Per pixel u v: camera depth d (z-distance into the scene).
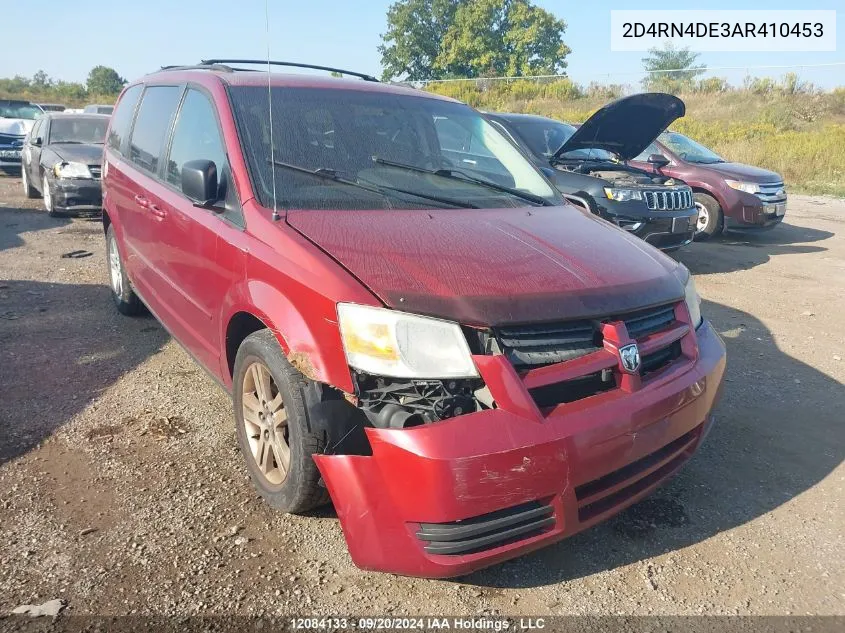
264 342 2.76
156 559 2.62
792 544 2.89
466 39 50.06
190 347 3.76
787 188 17.52
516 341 2.39
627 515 3.07
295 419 2.56
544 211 3.48
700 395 2.79
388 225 2.90
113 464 3.30
